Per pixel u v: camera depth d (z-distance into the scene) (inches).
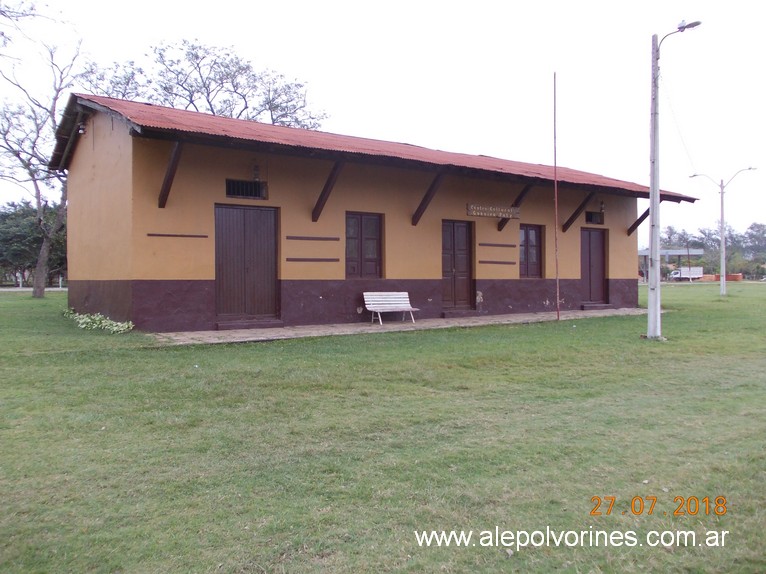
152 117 430.6
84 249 566.3
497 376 316.2
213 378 290.8
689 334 474.3
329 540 137.6
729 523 150.0
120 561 127.7
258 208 501.0
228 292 486.0
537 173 641.0
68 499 157.8
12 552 130.6
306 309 517.3
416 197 585.6
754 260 3211.1
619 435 217.0
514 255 661.9
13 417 227.5
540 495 163.9
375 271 567.5
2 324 493.0
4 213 1694.1
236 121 570.3
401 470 181.0
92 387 271.3
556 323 560.1
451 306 620.7
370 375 308.0
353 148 494.0
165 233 452.1
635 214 774.5
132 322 440.1
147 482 169.0
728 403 264.4
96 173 528.7
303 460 188.4
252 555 130.4
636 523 149.3
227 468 180.4
